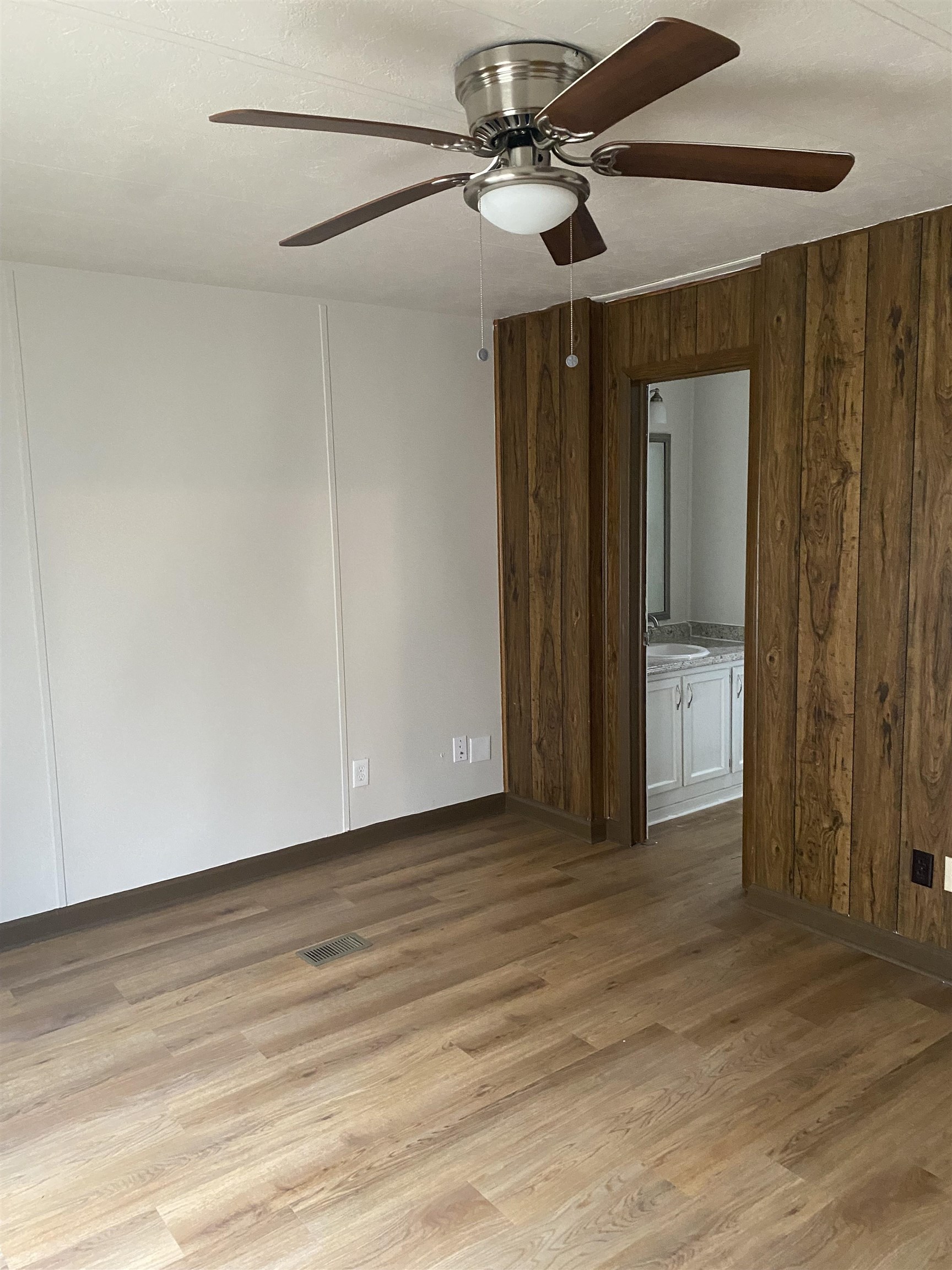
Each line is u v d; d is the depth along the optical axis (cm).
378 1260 191
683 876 387
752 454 341
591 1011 283
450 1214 203
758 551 338
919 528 288
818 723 324
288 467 385
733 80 191
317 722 404
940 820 292
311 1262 191
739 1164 216
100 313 334
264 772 390
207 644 369
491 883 383
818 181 181
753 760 350
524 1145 224
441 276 351
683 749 470
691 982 298
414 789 440
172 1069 260
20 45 167
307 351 386
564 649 429
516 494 446
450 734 451
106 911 353
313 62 178
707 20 166
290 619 391
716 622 553
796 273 315
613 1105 238
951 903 292
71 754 340
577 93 143
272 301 375
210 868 379
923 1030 268
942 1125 228
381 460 412
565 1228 198
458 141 173
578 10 161
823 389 311
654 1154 220
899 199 268
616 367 399
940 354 278
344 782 415
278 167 230
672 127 216
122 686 350
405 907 361
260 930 345
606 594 417
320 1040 272
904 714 298
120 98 191
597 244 220
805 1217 199
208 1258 193
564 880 385
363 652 415
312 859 408
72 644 337
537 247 310
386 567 419
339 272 340
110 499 341
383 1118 236
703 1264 188
